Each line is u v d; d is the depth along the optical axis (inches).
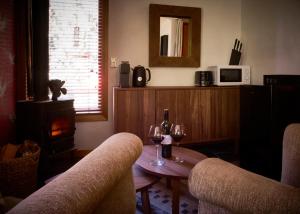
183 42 160.6
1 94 111.7
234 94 153.6
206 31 165.9
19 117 112.7
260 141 121.1
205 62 167.0
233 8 170.4
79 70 145.9
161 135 83.7
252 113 126.3
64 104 122.0
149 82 157.0
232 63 168.9
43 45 115.6
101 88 149.0
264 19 153.9
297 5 132.0
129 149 47.8
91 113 148.3
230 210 36.9
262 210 32.8
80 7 142.9
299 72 132.2
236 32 171.5
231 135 153.9
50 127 113.5
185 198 98.4
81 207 28.0
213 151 157.5
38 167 110.8
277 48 145.9
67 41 142.9
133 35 151.8
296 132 61.7
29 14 124.2
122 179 48.4
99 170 36.0
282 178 64.4
